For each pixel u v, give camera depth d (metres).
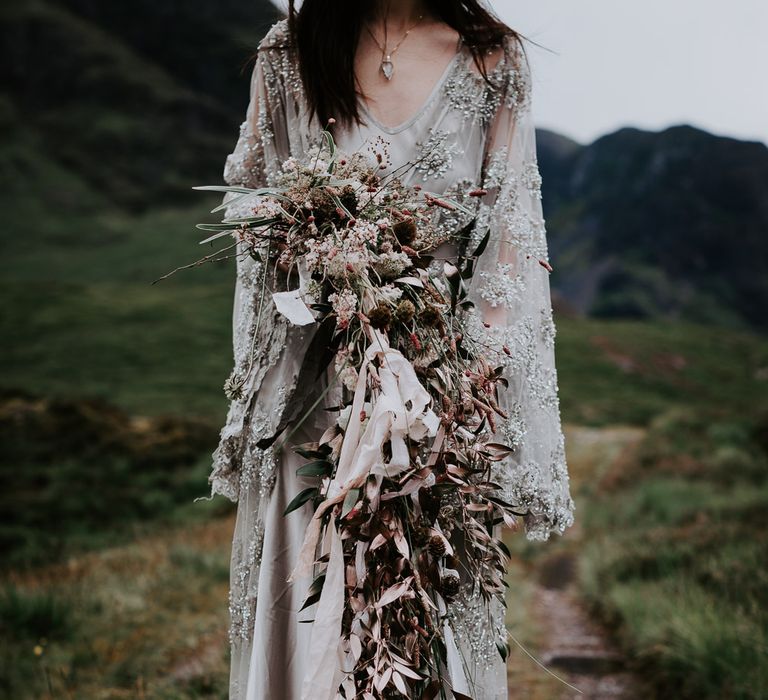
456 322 1.94
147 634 6.76
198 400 40.34
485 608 2.02
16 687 5.34
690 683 4.99
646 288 174.12
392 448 1.71
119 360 47.47
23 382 41.31
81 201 106.62
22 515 15.64
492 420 1.88
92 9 153.00
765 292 174.88
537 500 2.05
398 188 1.95
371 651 1.72
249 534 2.06
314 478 1.98
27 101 128.75
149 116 130.50
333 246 1.82
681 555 8.72
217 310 61.75
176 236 96.38
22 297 60.12
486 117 2.12
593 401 53.53
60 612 7.20
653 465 21.91
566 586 10.64
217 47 155.25
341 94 2.04
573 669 6.14
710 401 61.00
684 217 183.62
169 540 13.29
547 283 2.16
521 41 2.15
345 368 1.82
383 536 1.71
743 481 17.47
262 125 2.18
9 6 139.62
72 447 21.23
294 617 1.96
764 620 5.43
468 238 2.01
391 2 2.11
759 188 183.62
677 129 195.88
